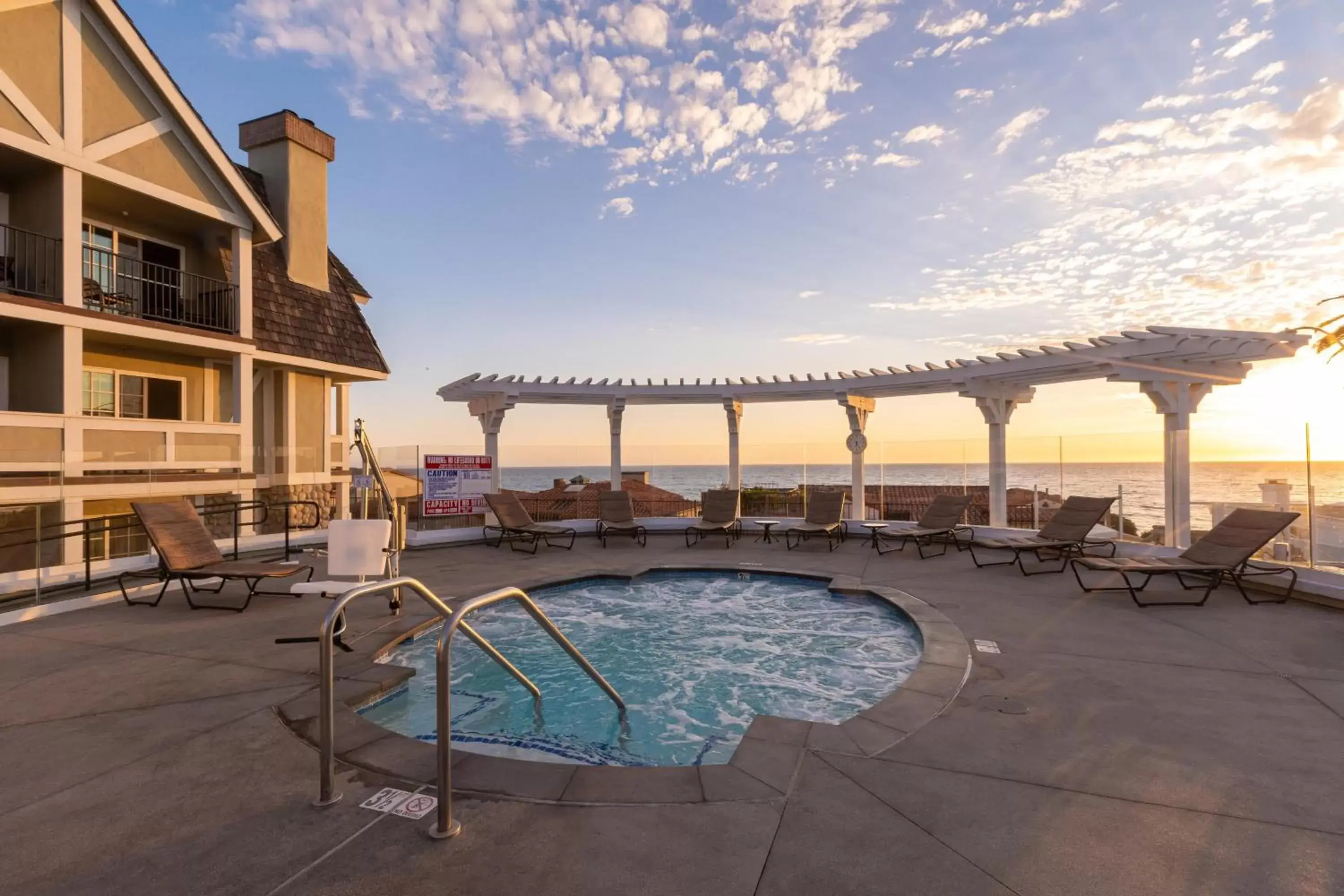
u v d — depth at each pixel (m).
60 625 5.94
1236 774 3.02
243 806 2.73
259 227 11.57
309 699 4.01
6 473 8.33
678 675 5.54
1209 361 9.49
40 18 8.68
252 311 11.63
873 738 3.46
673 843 2.46
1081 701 4.00
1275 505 7.73
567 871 2.28
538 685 5.23
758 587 8.79
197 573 6.46
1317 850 2.40
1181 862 2.33
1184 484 9.45
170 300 11.56
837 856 2.37
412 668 4.89
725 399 15.09
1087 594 7.32
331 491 13.55
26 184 9.38
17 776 3.01
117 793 2.85
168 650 5.10
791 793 2.85
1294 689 4.19
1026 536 11.40
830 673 5.57
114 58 9.55
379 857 2.36
